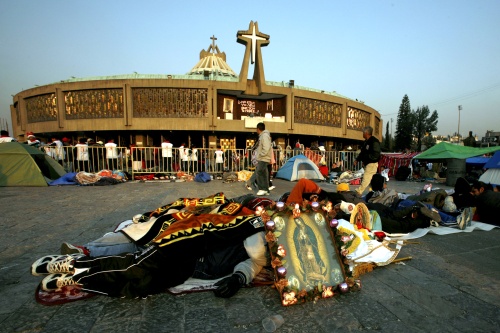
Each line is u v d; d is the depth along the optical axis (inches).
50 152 438.3
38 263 86.5
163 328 69.9
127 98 700.0
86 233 151.5
